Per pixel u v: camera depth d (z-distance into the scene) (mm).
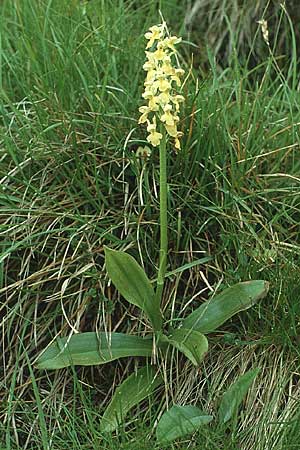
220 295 579
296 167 685
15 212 643
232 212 642
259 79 901
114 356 568
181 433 516
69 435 555
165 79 500
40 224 639
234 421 532
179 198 649
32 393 598
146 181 639
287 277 599
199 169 667
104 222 637
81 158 669
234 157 676
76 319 609
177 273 625
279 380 576
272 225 646
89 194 640
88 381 609
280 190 653
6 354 615
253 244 633
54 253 618
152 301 571
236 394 541
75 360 559
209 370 594
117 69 765
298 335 594
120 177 666
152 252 636
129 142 671
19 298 612
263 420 556
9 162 682
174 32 944
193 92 704
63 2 840
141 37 805
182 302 616
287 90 785
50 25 784
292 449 521
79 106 710
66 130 668
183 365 599
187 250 636
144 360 608
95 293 611
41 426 524
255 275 610
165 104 501
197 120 667
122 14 831
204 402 581
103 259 634
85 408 544
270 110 753
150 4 924
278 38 897
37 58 760
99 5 868
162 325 590
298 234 651
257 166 686
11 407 577
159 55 496
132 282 560
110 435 525
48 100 705
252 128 686
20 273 616
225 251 632
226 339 596
